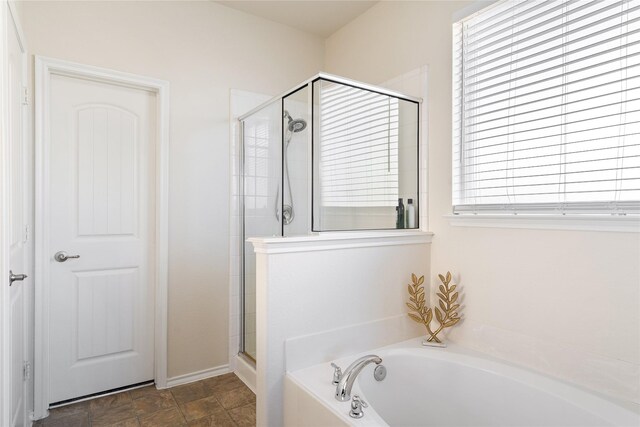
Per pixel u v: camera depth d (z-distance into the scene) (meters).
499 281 1.86
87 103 2.26
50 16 2.08
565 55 1.62
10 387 1.41
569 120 1.62
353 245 1.94
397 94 2.22
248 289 2.60
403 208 2.24
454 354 1.88
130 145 2.39
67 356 2.21
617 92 1.45
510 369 1.69
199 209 2.55
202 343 2.57
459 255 2.07
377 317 2.04
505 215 1.80
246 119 2.62
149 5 2.39
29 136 1.99
